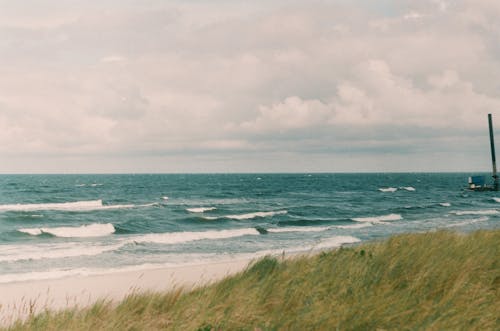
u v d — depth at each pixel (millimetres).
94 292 13914
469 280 6719
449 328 4930
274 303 6477
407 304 5801
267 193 96312
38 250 24547
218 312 6098
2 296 13430
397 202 68312
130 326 6117
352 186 137000
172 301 7449
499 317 5445
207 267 18062
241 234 31719
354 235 30953
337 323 5324
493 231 12102
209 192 99188
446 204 60344
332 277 7406
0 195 79250
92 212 47812
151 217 43625
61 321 6551
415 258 8133
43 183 143875
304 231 33844
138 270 17891
